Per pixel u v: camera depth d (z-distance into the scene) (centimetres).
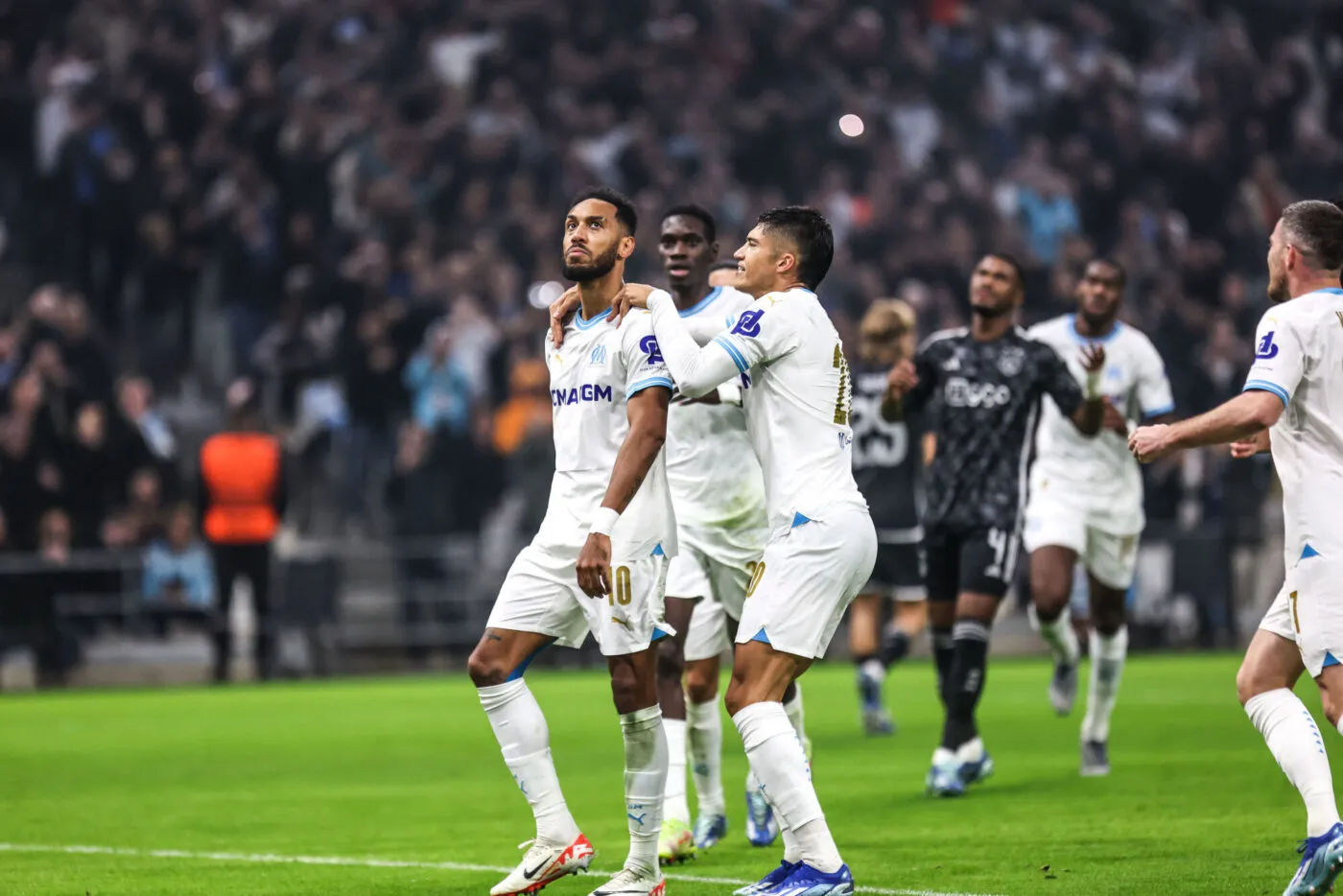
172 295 6425
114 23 7162
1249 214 8631
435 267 6719
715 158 7681
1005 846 2142
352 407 6062
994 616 2739
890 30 8562
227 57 7406
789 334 1762
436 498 5747
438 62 7938
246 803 2744
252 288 6506
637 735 1792
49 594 5241
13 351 5634
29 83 6788
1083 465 2994
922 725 3828
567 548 1823
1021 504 2777
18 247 6469
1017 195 8100
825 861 1680
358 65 7581
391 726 4009
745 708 1725
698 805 2522
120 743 3678
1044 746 3359
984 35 8831
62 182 6419
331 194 6700
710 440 2300
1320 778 1681
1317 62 9588
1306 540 1692
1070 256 7575
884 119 8112
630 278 6906
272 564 5425
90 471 5309
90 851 2247
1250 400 1655
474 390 6288
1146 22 9450
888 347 3709
